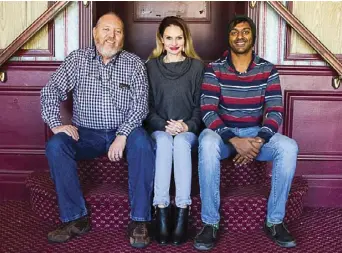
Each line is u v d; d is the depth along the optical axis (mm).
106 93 2523
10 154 2984
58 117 2496
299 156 2965
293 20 2775
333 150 2963
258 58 2529
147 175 2322
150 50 3439
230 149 2447
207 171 2285
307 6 2902
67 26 2908
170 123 2475
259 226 2512
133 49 3438
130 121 2443
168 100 2586
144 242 2293
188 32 2639
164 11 3408
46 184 2668
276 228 2367
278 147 2342
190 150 2346
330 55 2785
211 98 2500
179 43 2580
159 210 2354
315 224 2650
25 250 2266
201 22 3418
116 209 2500
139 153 2314
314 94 2932
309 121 2953
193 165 2598
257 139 2338
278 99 2479
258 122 2549
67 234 2365
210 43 3438
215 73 2521
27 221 2631
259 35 2908
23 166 2994
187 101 2605
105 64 2537
